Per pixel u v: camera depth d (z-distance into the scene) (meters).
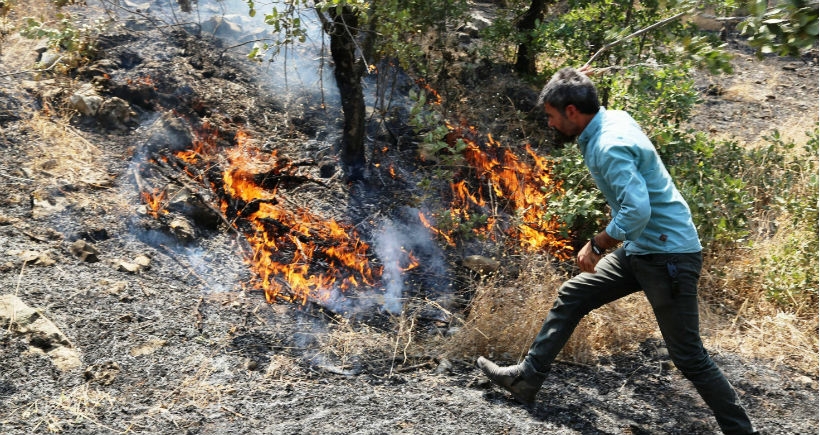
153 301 3.91
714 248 5.02
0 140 4.82
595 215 5.02
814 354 4.21
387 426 3.22
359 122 5.38
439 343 4.01
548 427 3.34
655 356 4.12
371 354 3.84
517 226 5.17
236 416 3.20
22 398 3.11
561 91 3.07
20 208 4.34
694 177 5.23
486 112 6.69
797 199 5.84
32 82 5.43
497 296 4.31
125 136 5.20
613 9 6.27
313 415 3.26
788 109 8.77
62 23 5.68
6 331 3.40
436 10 6.43
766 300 4.73
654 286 3.09
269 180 5.13
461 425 3.28
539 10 7.44
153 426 3.07
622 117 3.09
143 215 4.51
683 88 5.59
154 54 6.21
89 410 3.11
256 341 3.78
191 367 3.48
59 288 3.81
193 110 5.63
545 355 3.36
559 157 5.41
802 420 3.61
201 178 4.94
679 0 3.37
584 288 3.30
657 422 3.50
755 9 2.77
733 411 3.13
